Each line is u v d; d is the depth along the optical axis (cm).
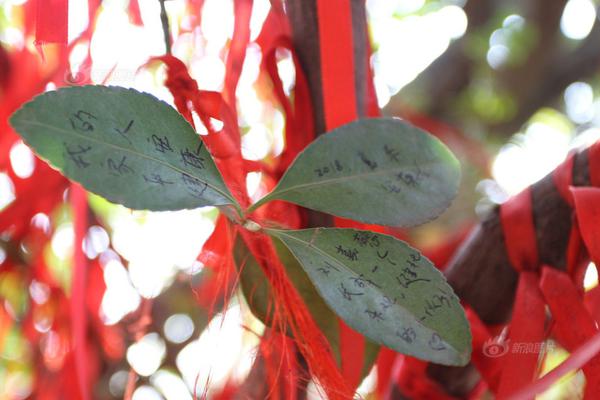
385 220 36
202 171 33
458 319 35
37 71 53
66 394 52
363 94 45
